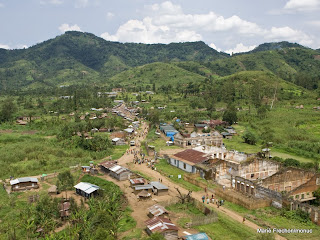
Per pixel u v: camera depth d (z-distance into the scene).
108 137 147.12
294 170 79.38
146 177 88.62
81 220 58.00
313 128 164.62
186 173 92.19
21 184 80.50
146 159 109.75
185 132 165.75
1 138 140.75
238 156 105.38
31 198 72.69
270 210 65.00
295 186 79.94
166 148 131.12
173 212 64.31
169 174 91.75
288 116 194.00
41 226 56.88
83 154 117.50
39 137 148.00
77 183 85.69
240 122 199.62
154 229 51.41
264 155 111.50
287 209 63.81
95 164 103.69
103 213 54.84
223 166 87.25
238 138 158.12
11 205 69.75
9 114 191.50
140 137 156.25
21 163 104.44
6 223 60.97
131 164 103.19
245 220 60.03
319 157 116.00
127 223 58.78
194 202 67.75
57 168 99.31
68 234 54.19
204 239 49.88
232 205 67.88
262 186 75.50
